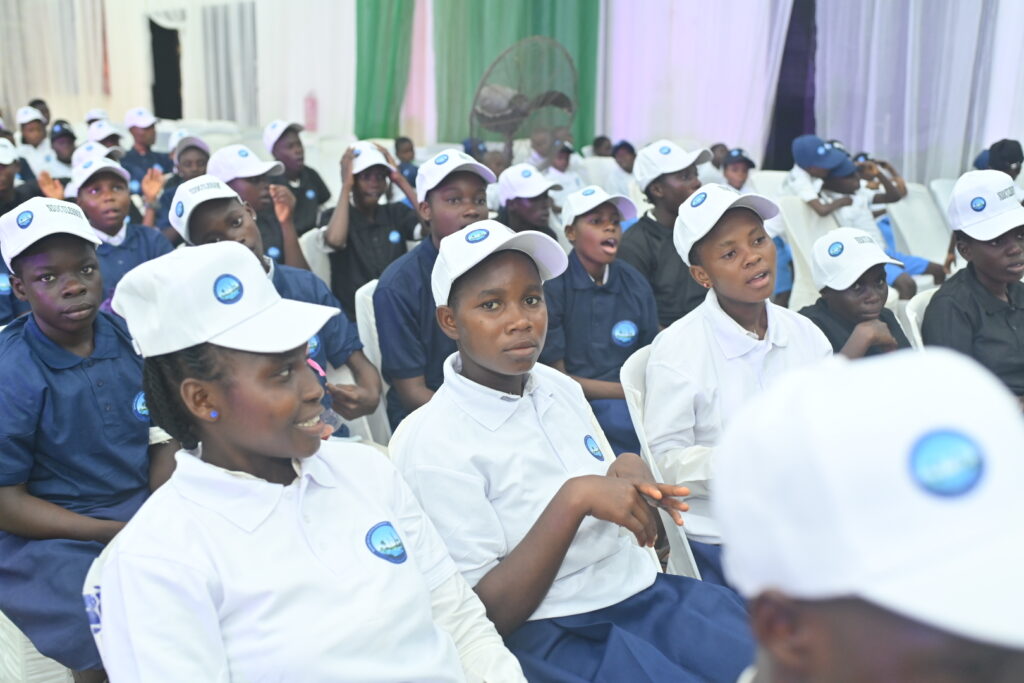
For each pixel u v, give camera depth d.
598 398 2.40
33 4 7.77
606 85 6.92
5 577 1.63
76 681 1.65
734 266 1.82
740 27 6.16
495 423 1.33
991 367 2.34
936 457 0.39
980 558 0.38
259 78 7.35
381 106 7.21
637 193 6.18
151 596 0.94
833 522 0.39
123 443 1.76
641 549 1.43
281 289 2.31
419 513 1.20
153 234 3.05
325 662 0.98
